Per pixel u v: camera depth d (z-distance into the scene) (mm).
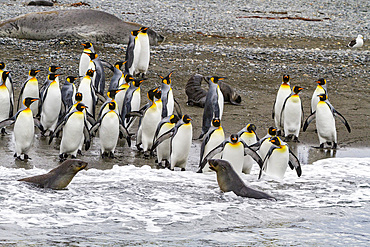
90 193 12500
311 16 56594
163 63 31812
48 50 33188
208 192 13125
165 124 16797
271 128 15969
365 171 16266
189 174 14969
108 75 29250
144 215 11242
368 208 12508
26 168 15336
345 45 42500
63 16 37406
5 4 53844
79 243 9531
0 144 17969
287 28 48344
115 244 9562
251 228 10867
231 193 13062
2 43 33969
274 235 10531
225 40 41688
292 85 29297
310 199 13078
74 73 28703
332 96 27625
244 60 33781
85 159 16891
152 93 17641
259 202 12617
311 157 18609
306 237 10484
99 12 37938
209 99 19734
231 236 10312
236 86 28672
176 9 56062
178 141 15891
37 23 37062
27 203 11469
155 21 47750
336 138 20422
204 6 59594
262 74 31062
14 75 27625
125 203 11914
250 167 16016
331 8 62219
